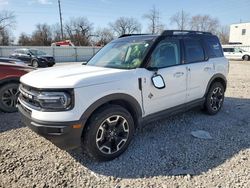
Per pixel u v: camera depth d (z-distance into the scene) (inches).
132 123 138.7
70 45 1513.3
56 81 117.7
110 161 131.6
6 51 1182.9
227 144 149.7
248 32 1845.5
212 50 199.6
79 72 133.6
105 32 2687.0
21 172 121.3
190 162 129.3
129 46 161.2
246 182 111.2
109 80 126.3
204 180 113.7
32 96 122.3
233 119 195.5
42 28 2561.5
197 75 178.2
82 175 119.3
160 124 183.0
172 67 158.6
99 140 126.6
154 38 156.4
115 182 113.8
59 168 125.0
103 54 172.6
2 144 151.2
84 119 118.3
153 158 133.9
